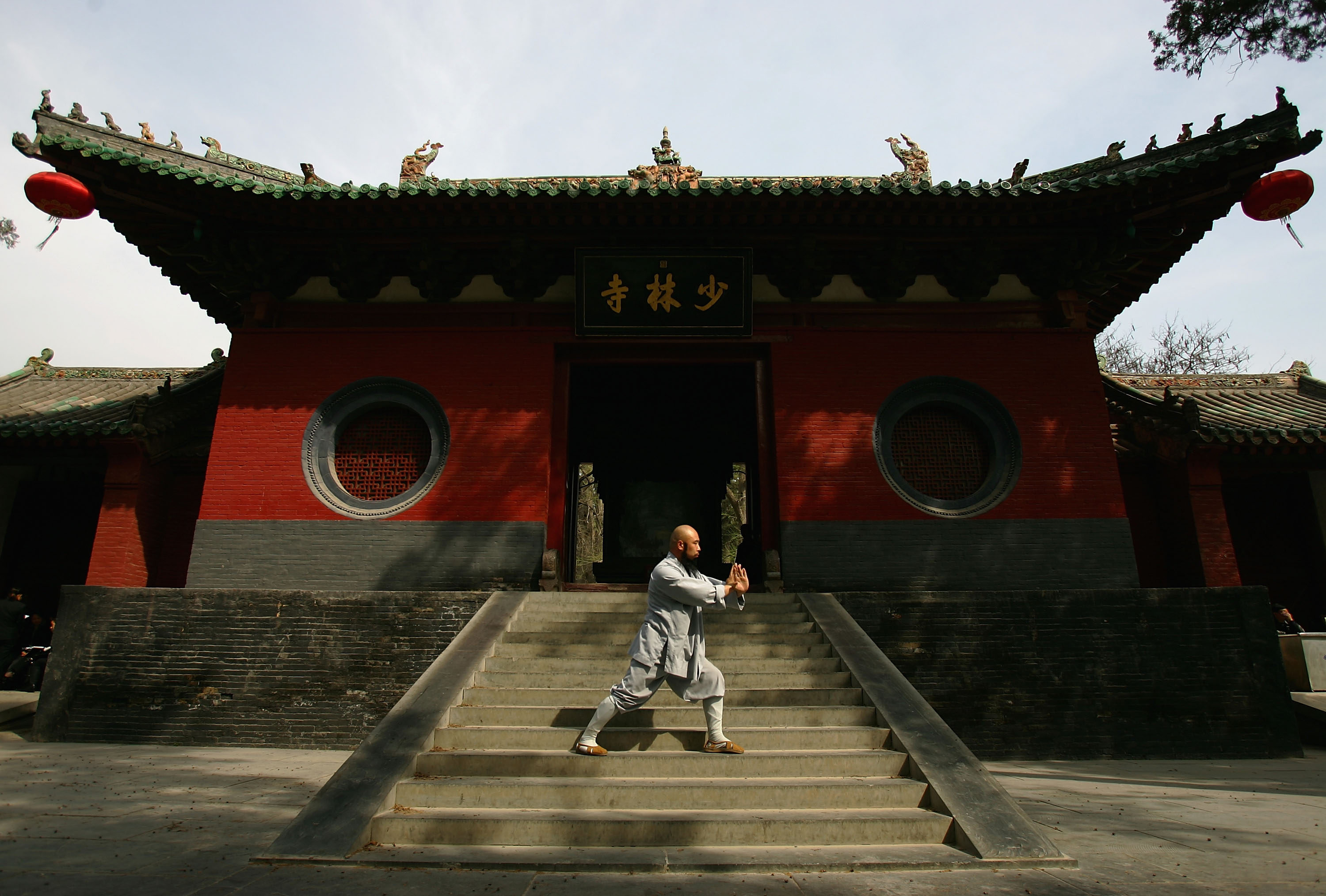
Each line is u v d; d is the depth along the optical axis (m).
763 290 13.05
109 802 6.25
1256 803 6.69
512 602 10.04
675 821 5.18
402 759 6.05
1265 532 14.88
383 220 11.91
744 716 7.15
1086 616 10.16
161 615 10.23
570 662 8.45
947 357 12.60
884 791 5.74
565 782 5.79
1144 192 11.27
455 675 7.80
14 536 15.04
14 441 13.70
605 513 19.41
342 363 12.57
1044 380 12.48
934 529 11.82
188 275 13.70
